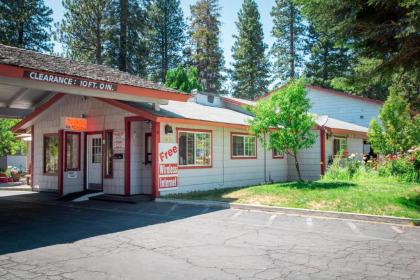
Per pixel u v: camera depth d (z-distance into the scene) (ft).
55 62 41.19
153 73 157.58
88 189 54.90
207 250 23.21
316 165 71.46
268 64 168.96
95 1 123.13
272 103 49.19
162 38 156.35
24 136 77.46
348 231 28.50
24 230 29.94
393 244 24.59
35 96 57.11
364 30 36.35
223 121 56.03
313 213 34.99
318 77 147.95
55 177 60.44
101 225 31.71
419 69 39.11
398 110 65.77
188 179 52.01
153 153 47.09
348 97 98.63
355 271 19.13
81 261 21.13
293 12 154.92
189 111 57.47
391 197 37.17
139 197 48.14
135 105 48.65
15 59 35.14
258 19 166.20
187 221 32.86
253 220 32.96
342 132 74.59
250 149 65.05
